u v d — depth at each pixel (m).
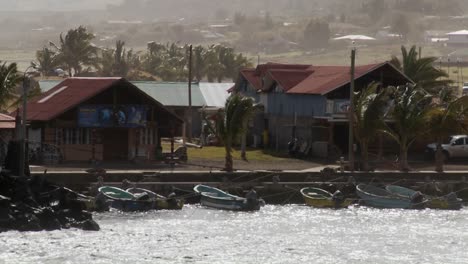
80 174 164.00
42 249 126.31
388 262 124.00
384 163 192.75
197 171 174.12
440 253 130.38
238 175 172.62
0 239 131.62
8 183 143.25
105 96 188.75
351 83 183.12
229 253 127.00
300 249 130.75
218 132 177.25
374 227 149.25
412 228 149.25
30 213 139.62
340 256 127.00
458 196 178.62
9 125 180.00
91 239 133.50
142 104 190.88
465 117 190.00
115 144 191.88
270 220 153.00
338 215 160.38
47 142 186.25
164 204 159.50
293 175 175.12
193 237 136.88
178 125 194.38
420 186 177.50
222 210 162.00
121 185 163.25
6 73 184.88
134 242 132.50
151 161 192.38
